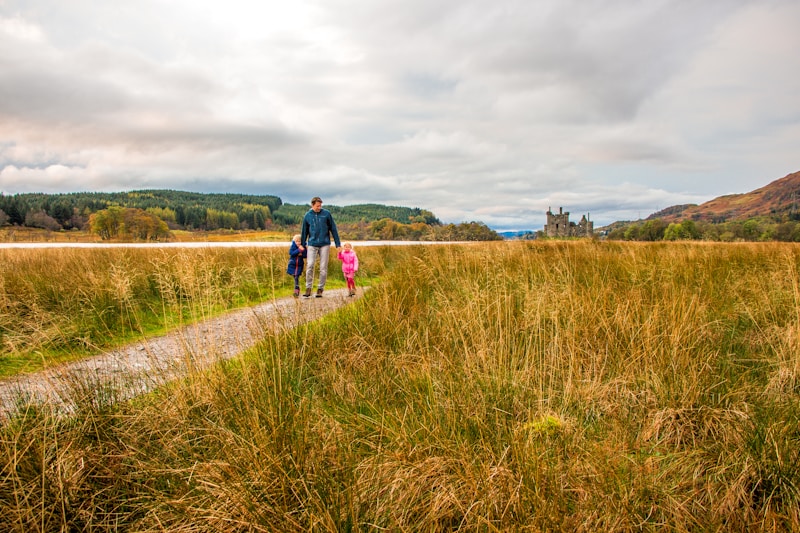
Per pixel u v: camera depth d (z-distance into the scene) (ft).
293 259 27.22
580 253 31.42
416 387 10.43
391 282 21.76
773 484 7.26
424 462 7.49
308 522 6.43
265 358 11.75
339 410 10.12
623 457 8.14
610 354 12.42
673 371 10.82
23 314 14.70
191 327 18.29
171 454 8.32
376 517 6.69
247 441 7.93
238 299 23.29
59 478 6.86
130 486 7.80
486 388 10.26
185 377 10.55
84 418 8.91
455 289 19.62
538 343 13.01
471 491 7.00
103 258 31.58
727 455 8.17
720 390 10.40
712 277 21.72
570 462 7.80
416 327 15.30
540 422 9.04
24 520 6.67
